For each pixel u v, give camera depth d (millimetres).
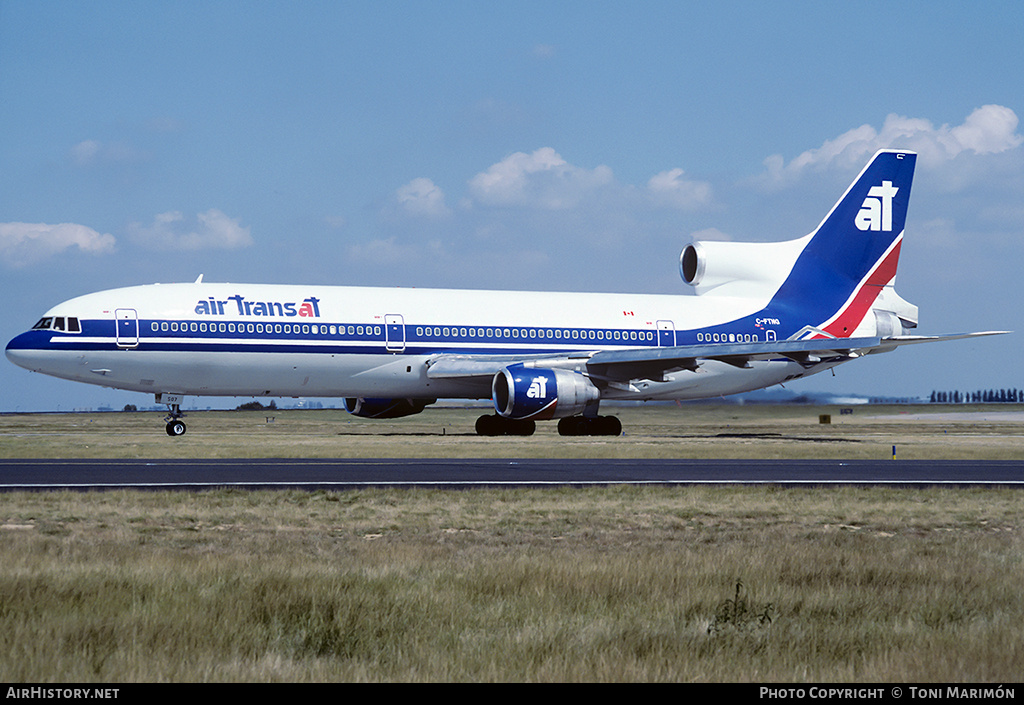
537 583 31422
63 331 114625
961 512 53188
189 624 25516
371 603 28203
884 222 152000
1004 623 27516
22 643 23562
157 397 122625
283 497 54469
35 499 52656
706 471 76375
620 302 141250
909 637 25859
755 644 25109
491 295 135375
